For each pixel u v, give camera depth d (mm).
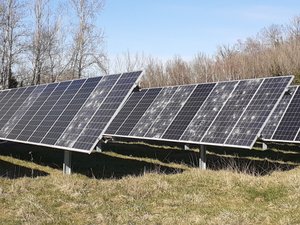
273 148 22250
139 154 18609
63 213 8242
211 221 7812
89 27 41406
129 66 54156
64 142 12375
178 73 58062
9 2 36469
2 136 16094
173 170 14352
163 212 8492
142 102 20750
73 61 41219
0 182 10578
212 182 10984
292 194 9594
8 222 7598
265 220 7914
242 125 13664
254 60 58062
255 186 10422
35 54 38938
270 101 13812
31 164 14844
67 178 11289
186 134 15383
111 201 9156
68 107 14367
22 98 18703
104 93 13320
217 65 59688
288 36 72875
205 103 16438
